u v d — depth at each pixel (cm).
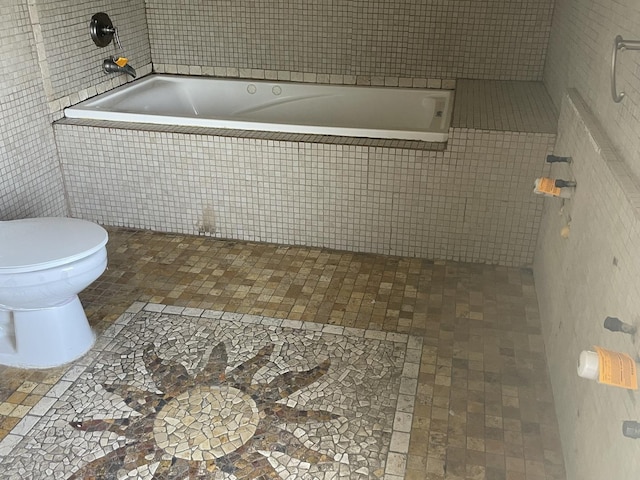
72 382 209
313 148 278
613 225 145
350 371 213
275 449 181
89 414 195
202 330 236
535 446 182
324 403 199
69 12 301
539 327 238
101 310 248
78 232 212
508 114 281
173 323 240
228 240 307
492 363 218
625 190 133
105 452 180
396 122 354
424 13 337
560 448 181
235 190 297
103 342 229
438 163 269
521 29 332
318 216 293
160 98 361
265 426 189
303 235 299
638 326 118
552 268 225
